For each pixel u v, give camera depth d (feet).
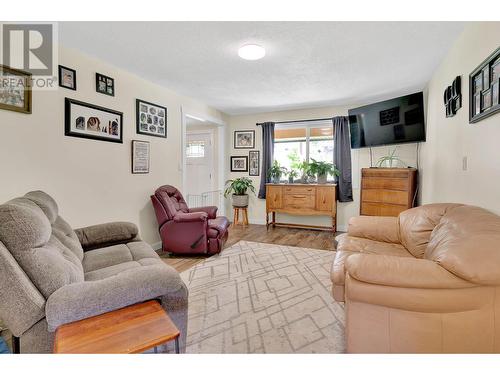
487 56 5.54
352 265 4.06
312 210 14.70
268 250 11.45
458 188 7.22
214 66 9.34
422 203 11.83
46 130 7.29
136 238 7.66
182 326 4.34
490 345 3.68
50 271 3.62
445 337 3.78
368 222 7.91
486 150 5.53
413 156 13.19
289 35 7.22
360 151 14.67
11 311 3.34
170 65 9.25
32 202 4.82
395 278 3.79
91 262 5.85
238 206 16.19
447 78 8.30
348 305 4.23
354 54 8.39
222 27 6.82
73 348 2.89
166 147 11.91
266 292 7.47
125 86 9.79
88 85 8.43
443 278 3.66
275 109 15.99
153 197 10.54
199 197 18.31
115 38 7.36
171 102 12.19
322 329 5.71
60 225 5.85
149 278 3.94
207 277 8.54
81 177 8.28
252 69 9.59
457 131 7.30
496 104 4.93
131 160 10.12
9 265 3.32
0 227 3.48
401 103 11.44
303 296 7.21
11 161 6.54
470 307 3.67
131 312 3.62
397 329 3.95
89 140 8.50
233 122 17.70
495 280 3.42
